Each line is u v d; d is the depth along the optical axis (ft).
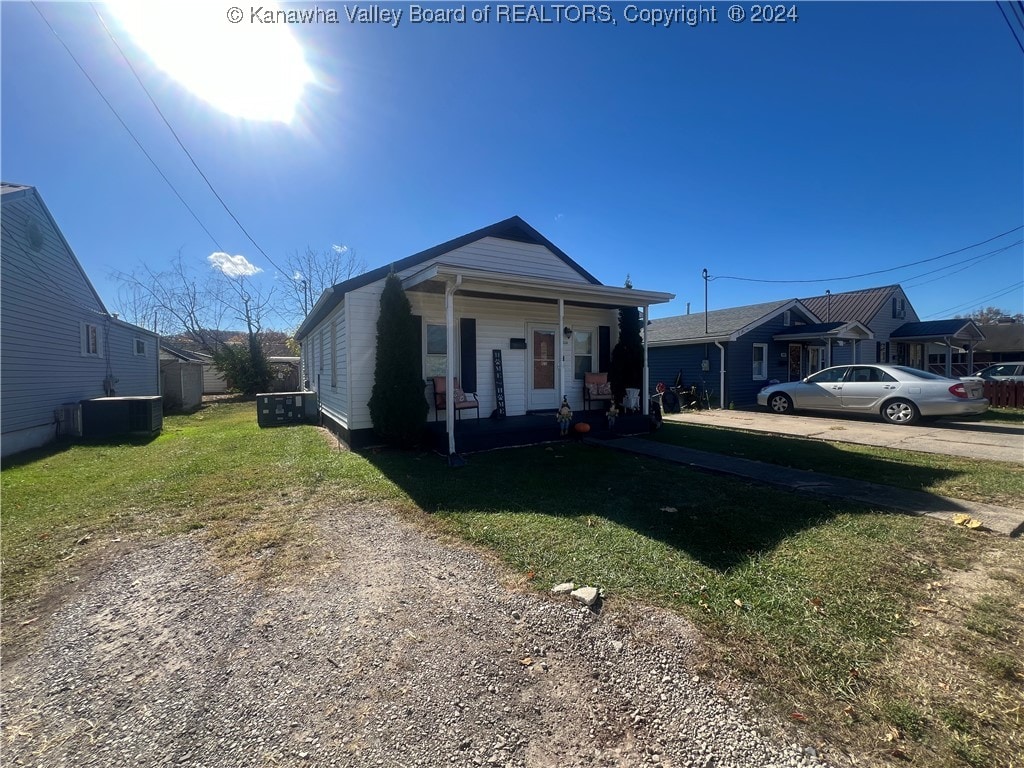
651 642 7.78
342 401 28.94
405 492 16.76
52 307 33.71
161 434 35.47
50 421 32.89
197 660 7.55
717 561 10.74
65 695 6.77
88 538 12.89
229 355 81.56
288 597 9.55
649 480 18.31
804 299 81.15
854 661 7.22
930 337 67.87
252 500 16.20
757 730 5.94
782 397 42.70
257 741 5.89
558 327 27.35
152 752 5.74
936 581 9.83
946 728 5.92
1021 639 7.78
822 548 11.46
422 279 23.09
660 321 72.69
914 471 19.43
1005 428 31.71
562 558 11.05
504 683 6.90
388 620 8.63
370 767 5.49
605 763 5.51
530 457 23.04
